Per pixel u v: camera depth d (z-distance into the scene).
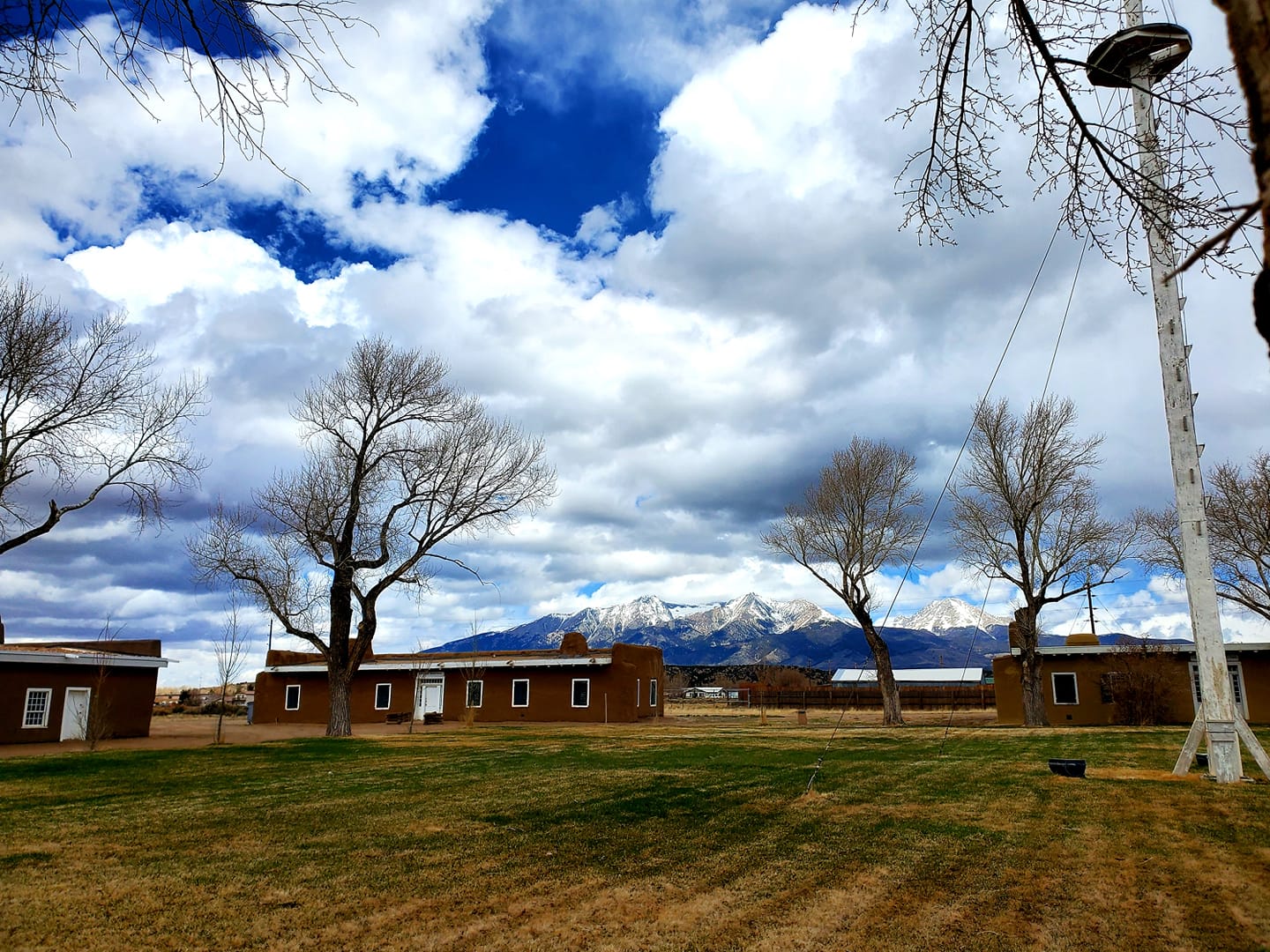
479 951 6.32
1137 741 23.34
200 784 15.99
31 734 31.94
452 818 11.66
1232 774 13.61
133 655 36.66
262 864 8.87
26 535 24.55
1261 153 2.67
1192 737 14.44
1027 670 37.75
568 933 6.71
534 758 21.19
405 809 12.48
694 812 12.07
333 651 32.75
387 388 32.97
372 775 17.44
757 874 8.45
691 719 49.88
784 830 10.61
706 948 6.41
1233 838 9.48
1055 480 38.31
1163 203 5.54
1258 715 35.34
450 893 7.77
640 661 49.50
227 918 7.02
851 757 20.31
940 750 21.97
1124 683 37.22
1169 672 36.78
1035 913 7.07
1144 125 9.09
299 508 32.47
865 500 42.34
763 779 15.91
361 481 33.44
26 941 6.39
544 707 46.22
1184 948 6.16
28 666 32.19
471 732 35.91
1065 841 9.67
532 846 9.75
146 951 6.23
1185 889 7.61
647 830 10.69
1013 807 11.98
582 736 31.20
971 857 9.02
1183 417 14.44
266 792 14.53
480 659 48.00
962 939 6.52
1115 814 11.15
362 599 33.00
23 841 10.10
